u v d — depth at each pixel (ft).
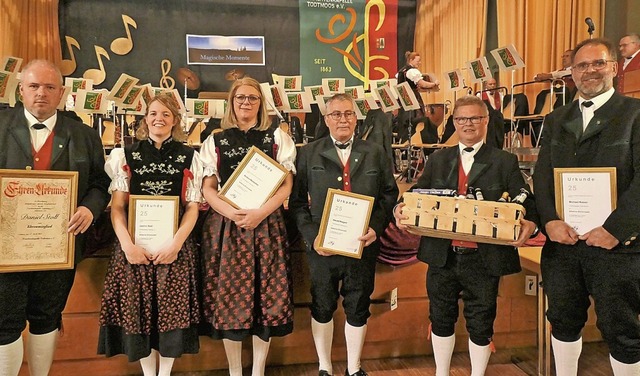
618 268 5.30
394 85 11.83
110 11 21.88
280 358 8.32
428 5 24.23
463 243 6.24
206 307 6.72
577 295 5.75
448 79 11.50
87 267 7.55
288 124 16.21
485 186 6.21
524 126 16.48
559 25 18.76
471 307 6.40
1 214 5.62
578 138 5.60
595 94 5.58
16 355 5.89
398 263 8.22
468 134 6.31
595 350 8.80
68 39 21.65
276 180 6.71
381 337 8.49
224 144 6.82
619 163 5.31
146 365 6.84
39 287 6.06
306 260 8.08
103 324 6.44
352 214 6.69
